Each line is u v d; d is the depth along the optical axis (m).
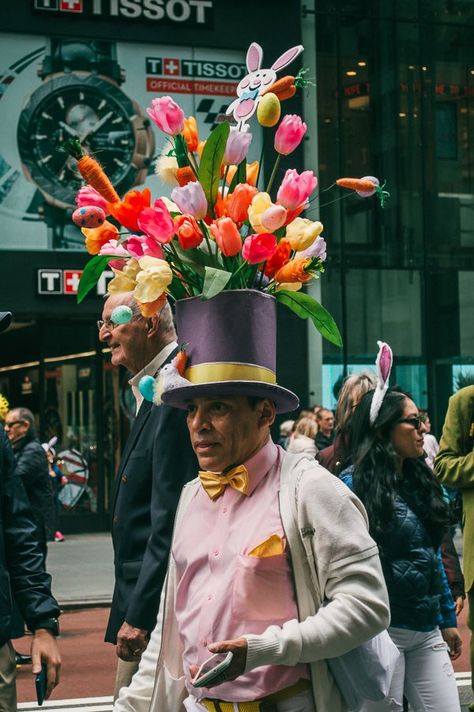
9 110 19.84
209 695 3.03
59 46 20.11
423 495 4.80
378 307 22.27
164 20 20.66
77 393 21.50
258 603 2.94
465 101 22.81
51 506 10.02
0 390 22.59
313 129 21.95
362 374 5.70
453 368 22.62
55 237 20.00
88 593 13.62
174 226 3.07
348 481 4.91
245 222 3.19
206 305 3.06
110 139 20.30
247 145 3.20
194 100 20.86
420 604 4.69
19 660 9.53
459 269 22.69
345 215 22.08
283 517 2.98
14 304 19.84
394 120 22.42
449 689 4.73
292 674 2.95
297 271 3.11
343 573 2.91
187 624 3.08
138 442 4.64
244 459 3.10
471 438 6.21
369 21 22.34
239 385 3.02
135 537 4.60
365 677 2.98
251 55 3.35
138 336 4.64
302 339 21.53
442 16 22.67
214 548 3.07
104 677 9.02
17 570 4.07
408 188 22.48
